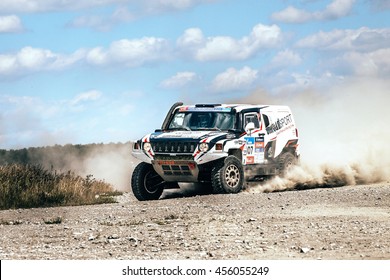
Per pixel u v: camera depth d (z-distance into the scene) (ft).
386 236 39.06
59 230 46.65
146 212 55.21
